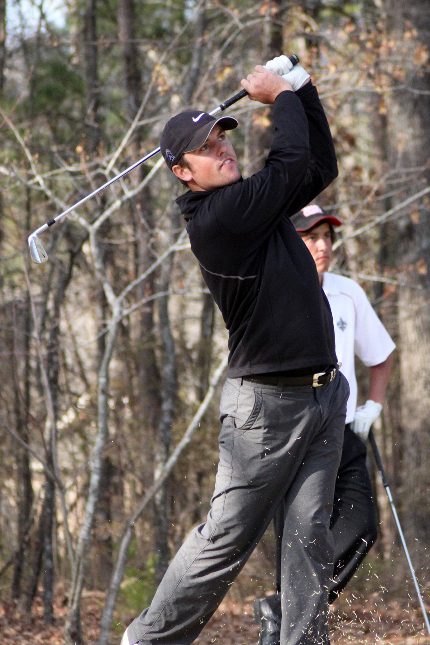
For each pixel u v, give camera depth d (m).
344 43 31.02
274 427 13.06
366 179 31.02
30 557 30.45
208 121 12.93
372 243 40.53
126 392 36.62
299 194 14.13
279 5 30.67
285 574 13.41
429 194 35.25
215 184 12.94
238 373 13.20
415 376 37.19
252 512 13.23
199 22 35.62
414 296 36.72
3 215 32.34
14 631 25.78
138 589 29.39
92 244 24.20
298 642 13.24
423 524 36.81
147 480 33.41
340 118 35.00
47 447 26.72
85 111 36.12
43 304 31.08
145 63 40.03
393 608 24.12
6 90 34.41
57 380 30.53
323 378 13.09
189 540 13.50
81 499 35.66
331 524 16.83
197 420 23.23
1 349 30.41
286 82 13.57
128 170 15.20
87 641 24.08
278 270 12.79
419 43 30.83
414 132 36.06
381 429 47.31
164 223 32.78
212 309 42.12
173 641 13.66
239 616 26.12
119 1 37.03
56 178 26.39
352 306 18.12
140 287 33.19
